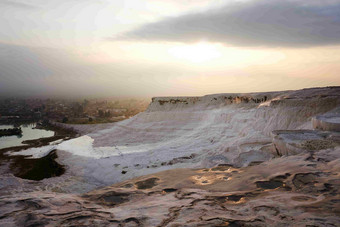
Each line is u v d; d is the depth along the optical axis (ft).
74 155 149.18
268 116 118.42
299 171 20.92
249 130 121.80
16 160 156.25
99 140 200.03
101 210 14.07
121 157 121.60
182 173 24.18
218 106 202.80
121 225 11.74
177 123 201.05
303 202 13.87
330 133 48.11
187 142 143.64
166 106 232.12
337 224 10.69
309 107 101.86
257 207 13.43
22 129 370.94
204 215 12.68
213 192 17.35
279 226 10.90
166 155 110.73
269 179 19.39
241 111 160.04
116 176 90.33
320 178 18.60
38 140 247.50
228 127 154.30
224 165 30.01
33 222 12.00
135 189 18.89
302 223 10.97
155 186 19.85
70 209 14.11
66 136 271.28
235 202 14.78
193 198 15.90
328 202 13.47
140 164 100.89
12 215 12.76
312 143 39.96
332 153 28.55
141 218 12.57
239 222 11.57
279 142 45.93
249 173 22.15
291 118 104.27
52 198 15.89
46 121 424.46
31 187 37.09
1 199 15.19
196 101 222.28
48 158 151.84
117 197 16.92
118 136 204.95
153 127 201.46
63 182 79.30
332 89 128.36
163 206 14.47
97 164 114.73
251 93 186.60
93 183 82.89
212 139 138.21
